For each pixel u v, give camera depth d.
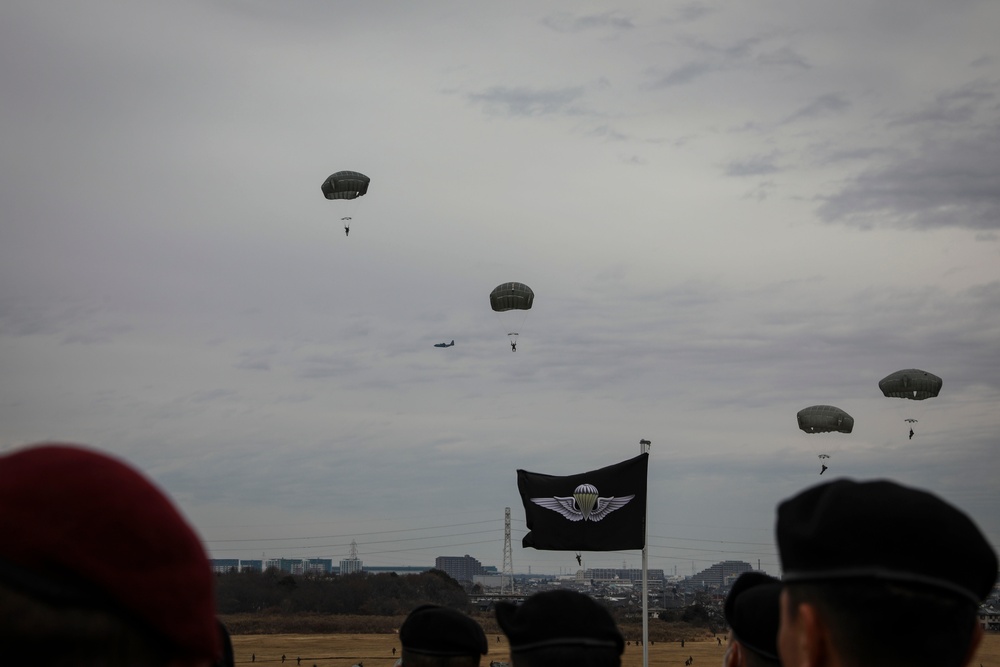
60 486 1.55
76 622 1.50
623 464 18.86
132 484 1.63
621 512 18.61
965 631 2.28
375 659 76.38
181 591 1.61
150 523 1.59
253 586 113.00
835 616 2.26
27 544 1.49
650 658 79.44
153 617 1.57
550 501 18.81
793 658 2.39
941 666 2.23
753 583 3.67
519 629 4.18
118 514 1.56
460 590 118.25
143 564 1.56
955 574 2.22
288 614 107.38
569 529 18.69
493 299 69.00
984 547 2.27
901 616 2.19
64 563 1.50
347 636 98.00
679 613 117.31
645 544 18.50
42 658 1.49
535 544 18.80
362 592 113.38
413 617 5.23
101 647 1.53
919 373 69.25
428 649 5.11
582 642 4.13
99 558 1.52
